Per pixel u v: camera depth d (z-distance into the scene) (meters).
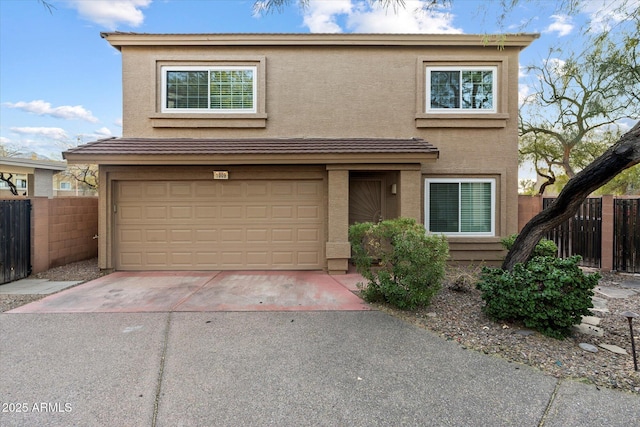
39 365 3.82
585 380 3.51
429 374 3.66
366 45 9.65
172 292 6.76
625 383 3.45
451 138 9.65
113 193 8.70
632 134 5.05
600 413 2.99
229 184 8.80
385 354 4.12
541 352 4.16
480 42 9.45
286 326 4.99
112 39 9.42
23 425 2.84
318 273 8.52
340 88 9.74
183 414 3.00
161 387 3.41
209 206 8.80
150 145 8.59
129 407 3.09
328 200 8.51
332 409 3.07
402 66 9.71
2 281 7.36
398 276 5.76
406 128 9.73
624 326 5.07
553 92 13.76
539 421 2.90
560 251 9.49
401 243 5.45
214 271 8.73
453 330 4.81
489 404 3.14
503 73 9.54
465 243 9.41
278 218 8.84
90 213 10.48
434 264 5.39
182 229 8.78
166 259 8.77
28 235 8.15
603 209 8.91
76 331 4.77
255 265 8.84
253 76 9.70
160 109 9.64
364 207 9.59
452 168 9.55
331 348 4.27
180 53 9.61
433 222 9.58
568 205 5.69
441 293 6.49
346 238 8.36
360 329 4.88
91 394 3.28
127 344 4.37
